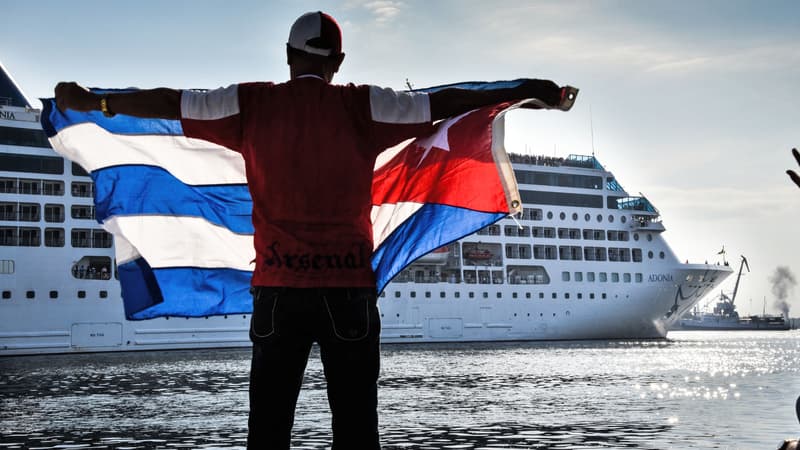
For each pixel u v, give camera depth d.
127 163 5.22
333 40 4.39
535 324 74.50
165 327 59.47
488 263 73.50
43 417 22.50
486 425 20.45
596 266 77.56
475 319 71.88
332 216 4.12
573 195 77.88
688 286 81.00
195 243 5.27
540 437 18.12
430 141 4.77
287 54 4.42
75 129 5.20
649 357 58.38
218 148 5.23
